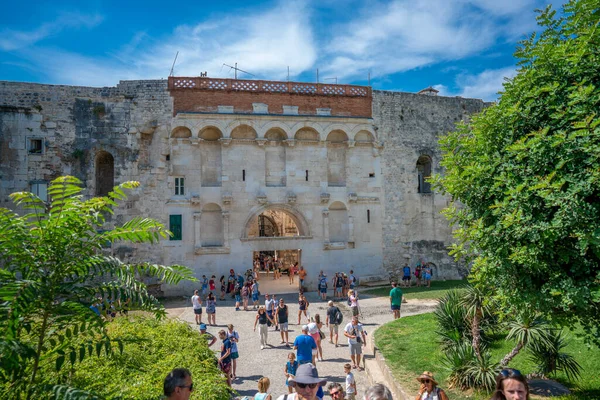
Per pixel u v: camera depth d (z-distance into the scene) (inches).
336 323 738.2
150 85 1194.6
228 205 1216.8
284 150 1279.5
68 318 256.5
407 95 1382.9
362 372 604.4
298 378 244.5
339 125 1305.4
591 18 361.4
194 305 856.9
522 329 451.8
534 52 375.9
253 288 1047.6
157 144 1186.6
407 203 1359.5
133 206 1159.6
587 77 345.4
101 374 333.4
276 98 1267.2
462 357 477.7
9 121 1095.6
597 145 310.3
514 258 350.3
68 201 258.2
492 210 395.2
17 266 248.7
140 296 270.4
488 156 403.9
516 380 198.8
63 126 1130.0
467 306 516.1
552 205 330.0
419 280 1285.7
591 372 466.6
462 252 455.5
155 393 311.0
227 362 549.0
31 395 233.1
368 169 1332.4
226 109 1227.9
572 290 330.6
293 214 1273.4
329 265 1278.3
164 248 1166.3
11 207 1079.6
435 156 1396.4
